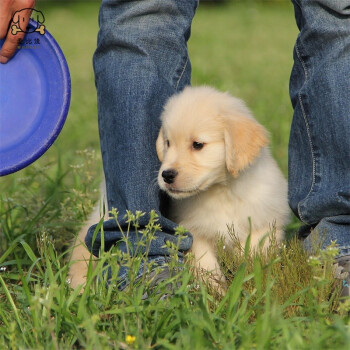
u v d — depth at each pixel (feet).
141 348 14.28
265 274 17.78
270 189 21.63
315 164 19.74
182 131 20.76
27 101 20.79
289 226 24.45
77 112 53.42
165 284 16.84
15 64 20.74
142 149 19.52
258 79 66.90
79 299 17.25
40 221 25.55
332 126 18.95
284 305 15.71
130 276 17.04
